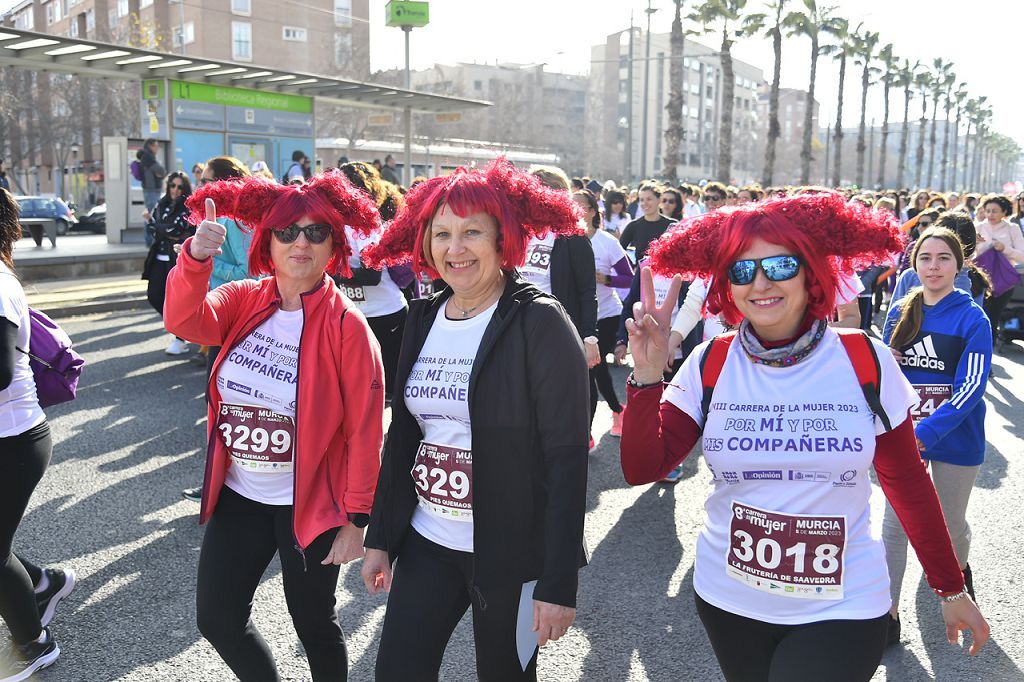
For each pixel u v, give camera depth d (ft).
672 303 7.09
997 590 13.20
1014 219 39.32
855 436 6.50
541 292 7.34
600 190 50.88
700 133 346.95
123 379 25.96
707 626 7.11
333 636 8.71
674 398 7.14
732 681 7.06
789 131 449.06
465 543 7.36
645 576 13.58
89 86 138.31
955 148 348.59
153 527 14.89
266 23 167.53
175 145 55.42
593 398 21.09
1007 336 36.68
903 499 6.83
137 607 12.05
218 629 8.25
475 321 7.43
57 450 19.15
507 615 7.20
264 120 60.23
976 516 16.39
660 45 322.55
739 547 6.79
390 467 7.75
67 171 174.81
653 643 11.48
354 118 136.87
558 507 6.86
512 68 308.19
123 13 176.76
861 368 6.59
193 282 8.07
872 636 6.44
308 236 8.38
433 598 7.39
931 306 11.51
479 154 145.28
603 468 19.19
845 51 182.50
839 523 6.56
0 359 8.74
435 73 315.37
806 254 6.38
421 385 7.49
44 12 211.00
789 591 6.59
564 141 277.85
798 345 6.64
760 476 6.72
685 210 40.16
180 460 18.57
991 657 11.27
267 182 8.78
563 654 11.19
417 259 7.76
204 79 56.18
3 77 134.41
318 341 8.31
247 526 8.48
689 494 17.51
